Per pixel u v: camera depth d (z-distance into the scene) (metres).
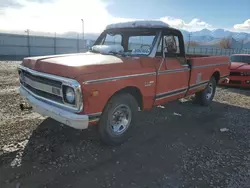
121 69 3.26
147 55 3.90
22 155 3.14
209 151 3.52
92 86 2.85
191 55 7.10
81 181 2.65
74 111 2.86
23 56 29.19
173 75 4.28
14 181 2.58
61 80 2.85
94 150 3.41
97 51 4.34
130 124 3.73
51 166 2.92
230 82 8.78
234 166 3.09
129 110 3.64
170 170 2.96
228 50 36.44
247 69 8.42
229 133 4.29
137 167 3.00
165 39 4.23
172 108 5.85
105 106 3.25
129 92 3.67
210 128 4.52
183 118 5.09
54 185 2.55
